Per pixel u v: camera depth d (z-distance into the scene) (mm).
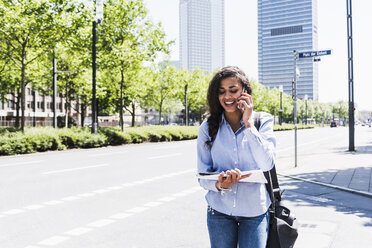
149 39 27672
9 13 18250
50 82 33219
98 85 32562
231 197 2139
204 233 5062
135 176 10328
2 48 20531
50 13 19094
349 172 11070
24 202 6902
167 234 5008
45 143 18875
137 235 4957
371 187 8461
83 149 21203
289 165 13055
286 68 138250
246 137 2057
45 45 20312
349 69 18875
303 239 4816
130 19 27969
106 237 4867
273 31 141500
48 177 9906
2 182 9062
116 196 7566
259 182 2027
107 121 89875
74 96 39312
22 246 4492
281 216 2270
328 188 8609
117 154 17438
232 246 2217
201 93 56031
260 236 2117
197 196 7633
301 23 136750
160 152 18750
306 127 96062
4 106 64438
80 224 5484
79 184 8891
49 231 5117
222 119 2234
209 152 2299
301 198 7500
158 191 8164
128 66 26938
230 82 2139
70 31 19875
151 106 56156
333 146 23672
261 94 80250
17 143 17203
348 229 5277
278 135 44688
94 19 20500
